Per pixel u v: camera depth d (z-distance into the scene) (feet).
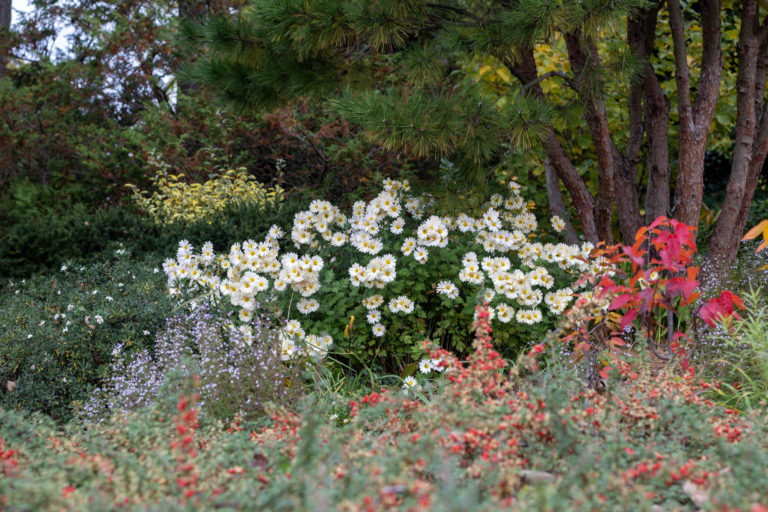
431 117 15.15
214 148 30.40
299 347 15.02
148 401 12.99
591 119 17.90
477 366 9.65
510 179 19.67
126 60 35.55
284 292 16.69
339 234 17.57
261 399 12.61
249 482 7.44
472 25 16.33
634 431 8.91
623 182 20.35
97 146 30.83
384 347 16.74
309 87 17.93
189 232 22.91
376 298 16.24
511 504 6.31
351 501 6.37
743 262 20.68
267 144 31.60
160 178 29.89
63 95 34.63
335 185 30.91
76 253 22.34
